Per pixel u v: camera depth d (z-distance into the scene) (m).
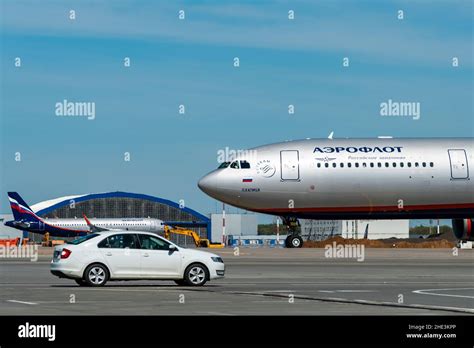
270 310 23.83
